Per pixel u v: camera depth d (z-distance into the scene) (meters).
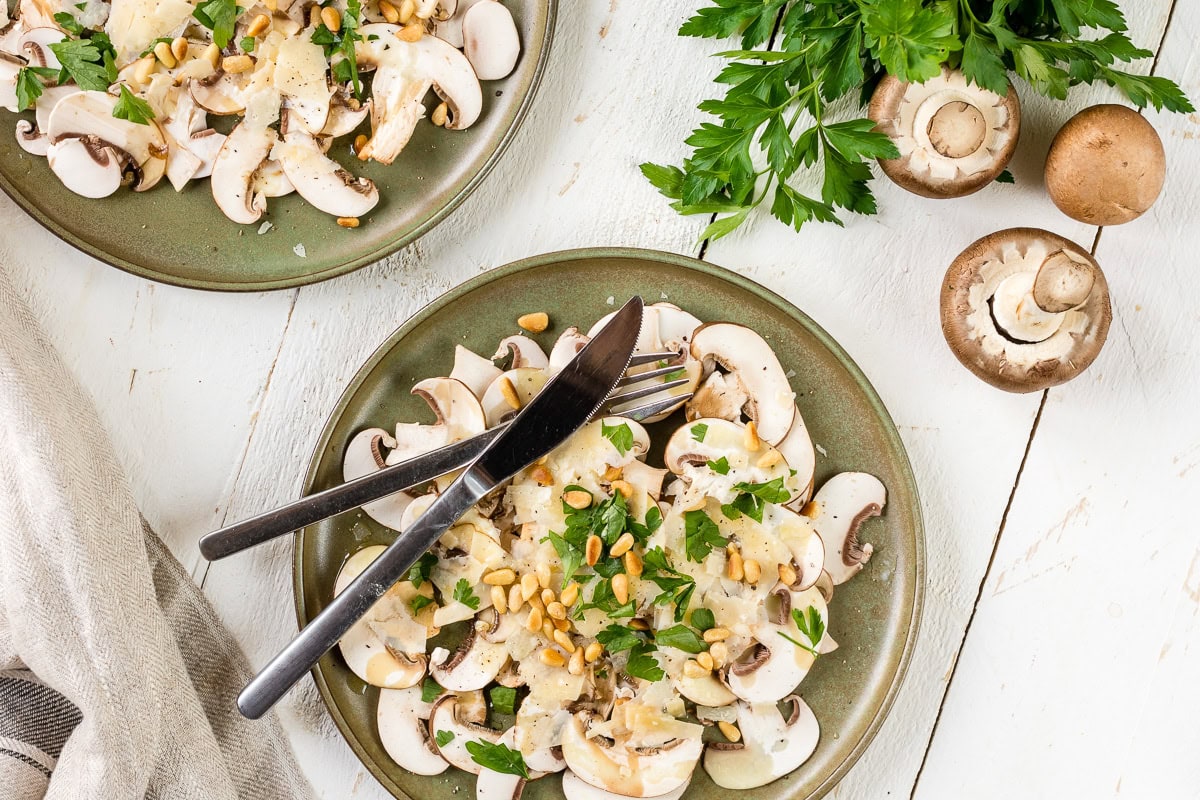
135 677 0.83
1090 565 0.89
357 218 0.87
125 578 0.83
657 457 0.86
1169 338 0.88
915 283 0.88
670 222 0.88
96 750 0.82
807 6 0.84
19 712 0.86
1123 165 0.82
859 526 0.86
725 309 0.86
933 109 0.83
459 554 0.85
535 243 0.89
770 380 0.85
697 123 0.88
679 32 0.84
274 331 0.88
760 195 0.88
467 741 0.85
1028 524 0.89
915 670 0.89
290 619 0.88
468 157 0.87
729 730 0.86
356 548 0.86
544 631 0.84
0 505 0.83
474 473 0.82
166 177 0.87
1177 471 0.88
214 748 0.85
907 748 0.89
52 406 0.84
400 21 0.85
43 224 0.85
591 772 0.84
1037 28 0.85
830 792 0.89
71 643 0.83
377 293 0.89
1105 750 0.89
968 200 0.88
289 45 0.85
